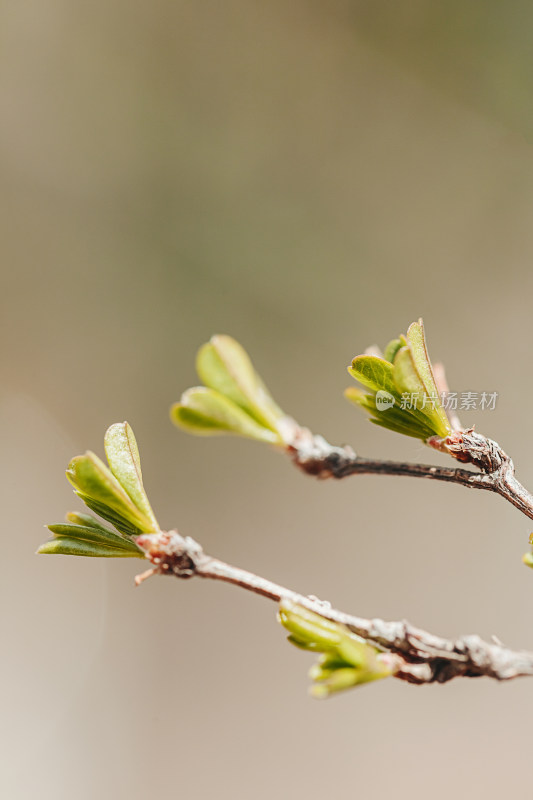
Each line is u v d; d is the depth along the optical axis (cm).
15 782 118
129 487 35
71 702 124
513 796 110
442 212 136
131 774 122
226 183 139
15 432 134
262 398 34
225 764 122
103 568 133
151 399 137
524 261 131
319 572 131
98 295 140
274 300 138
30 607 128
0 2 134
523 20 129
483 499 127
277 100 140
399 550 129
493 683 120
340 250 138
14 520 131
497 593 122
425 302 135
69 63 138
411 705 122
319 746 122
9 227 138
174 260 139
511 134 132
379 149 138
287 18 137
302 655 127
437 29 133
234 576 35
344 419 133
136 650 129
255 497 136
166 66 139
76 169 139
